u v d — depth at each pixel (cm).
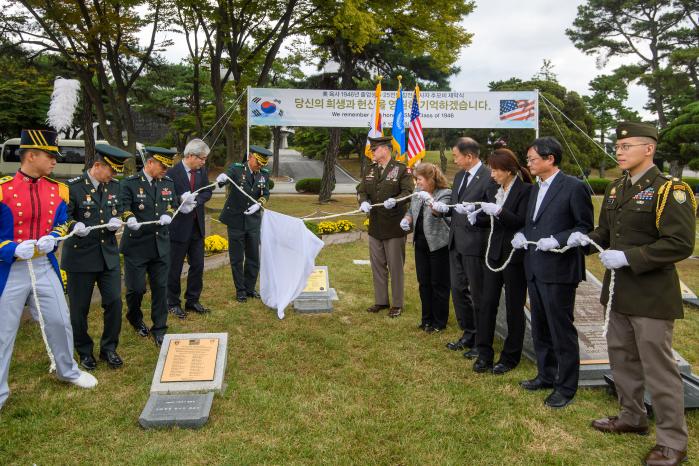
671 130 1705
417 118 862
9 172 2708
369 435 329
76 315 412
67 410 353
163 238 479
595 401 380
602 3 3256
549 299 367
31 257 334
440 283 523
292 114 1192
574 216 362
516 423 346
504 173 406
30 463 293
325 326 542
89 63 1504
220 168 4325
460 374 425
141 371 420
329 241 1051
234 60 1531
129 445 313
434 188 512
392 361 451
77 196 403
